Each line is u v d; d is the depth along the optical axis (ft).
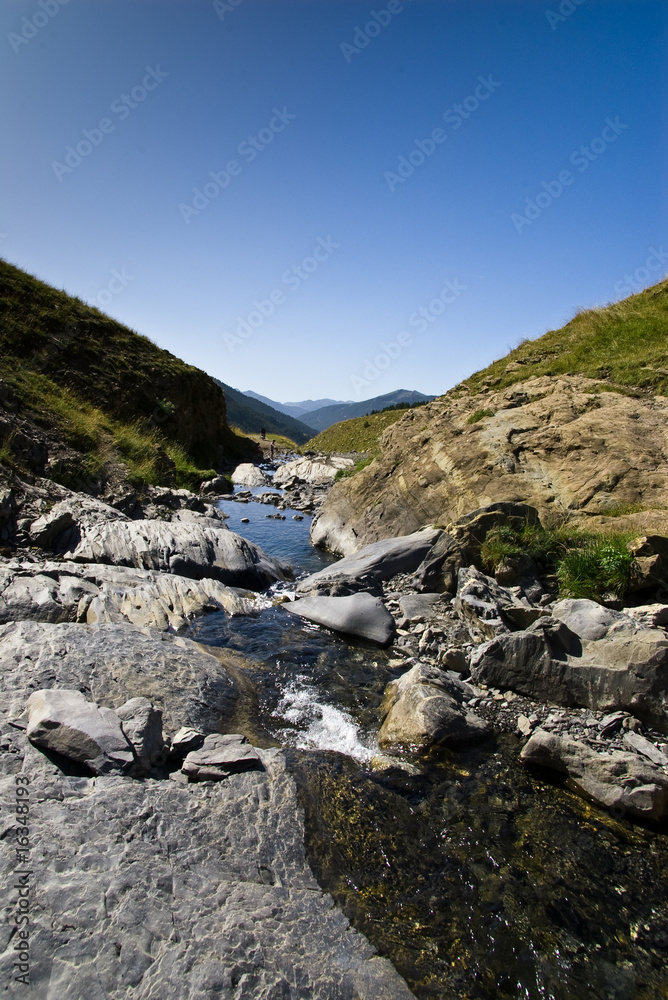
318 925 12.53
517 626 27.94
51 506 38.29
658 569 27.58
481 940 12.71
